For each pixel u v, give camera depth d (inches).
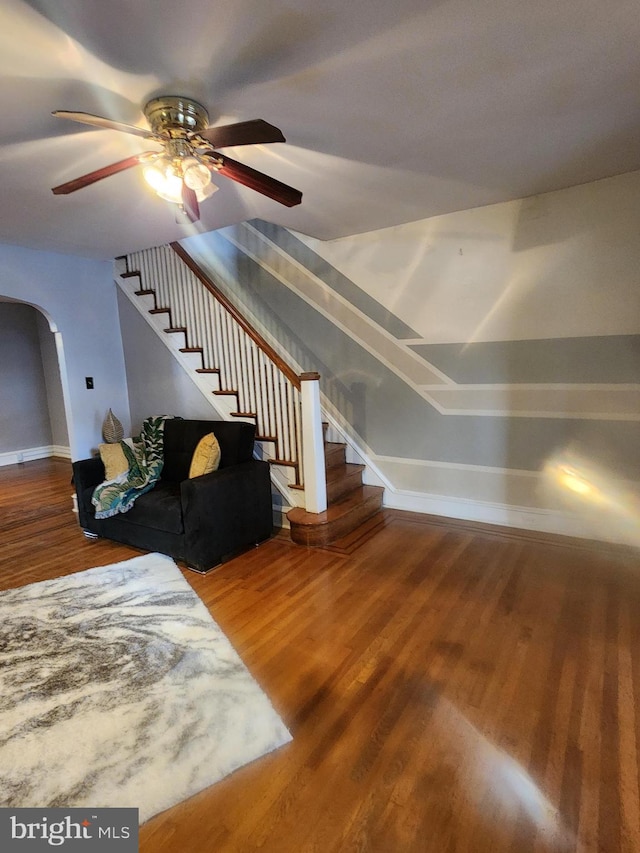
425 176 104.4
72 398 171.3
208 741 64.3
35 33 54.6
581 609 94.4
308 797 56.1
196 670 79.3
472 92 71.3
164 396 175.0
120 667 80.6
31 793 56.9
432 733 64.9
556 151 94.5
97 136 80.0
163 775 59.2
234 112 75.2
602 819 52.2
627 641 83.7
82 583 112.3
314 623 92.6
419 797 55.6
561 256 121.2
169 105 68.8
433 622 91.6
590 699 70.2
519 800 54.8
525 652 81.6
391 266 147.4
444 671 77.4
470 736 64.2
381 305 151.6
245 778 58.8
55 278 164.2
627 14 55.4
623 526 122.6
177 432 148.7
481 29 57.2
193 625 93.0
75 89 66.7
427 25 56.1
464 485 144.7
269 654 83.3
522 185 113.7
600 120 81.6
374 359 155.6
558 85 70.1
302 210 124.7
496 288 131.1
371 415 158.9
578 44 60.7
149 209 118.0
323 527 129.7
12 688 75.8
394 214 131.9
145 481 135.3
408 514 152.2
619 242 114.0
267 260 176.7
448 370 142.3
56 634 91.0
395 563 117.7
